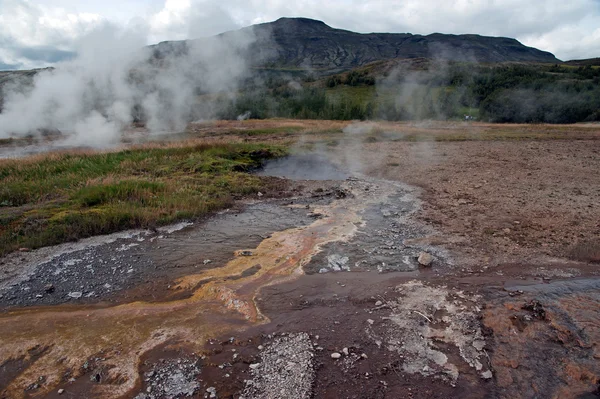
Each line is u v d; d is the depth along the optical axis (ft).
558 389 11.64
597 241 21.98
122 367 12.65
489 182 37.29
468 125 99.30
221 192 33.83
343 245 22.58
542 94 119.24
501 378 12.07
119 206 27.55
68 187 32.04
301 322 14.99
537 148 58.03
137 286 18.01
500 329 14.28
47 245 22.41
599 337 13.67
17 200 29.12
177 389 11.68
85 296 17.21
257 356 13.07
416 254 21.26
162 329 14.65
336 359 12.87
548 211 27.76
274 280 18.43
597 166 43.80
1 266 19.83
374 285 17.84
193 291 17.52
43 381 12.13
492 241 22.66
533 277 18.31
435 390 11.61
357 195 34.37
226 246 22.62
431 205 30.63
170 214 27.68
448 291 17.07
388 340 13.82
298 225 26.37
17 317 15.61
